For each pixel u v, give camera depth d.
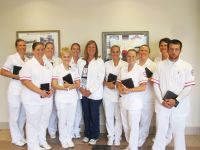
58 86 3.68
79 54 4.20
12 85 3.86
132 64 3.48
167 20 4.30
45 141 3.76
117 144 3.88
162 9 4.29
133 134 3.42
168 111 3.03
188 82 2.97
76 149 3.73
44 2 4.42
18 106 3.89
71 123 3.83
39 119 3.50
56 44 4.43
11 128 3.98
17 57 3.86
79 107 4.15
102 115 4.46
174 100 2.97
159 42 4.07
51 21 4.43
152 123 4.35
